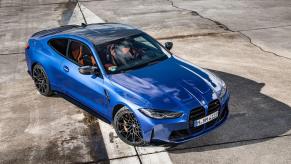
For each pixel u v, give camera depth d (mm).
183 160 5168
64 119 6469
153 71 5844
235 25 12078
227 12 13797
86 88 6125
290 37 10727
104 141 5723
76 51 6480
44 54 7102
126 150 5453
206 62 9039
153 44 6602
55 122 6379
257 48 9930
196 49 9992
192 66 6195
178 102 5156
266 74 8133
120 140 5719
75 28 7219
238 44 10289
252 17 13000
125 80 5656
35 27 12750
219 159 5160
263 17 12953
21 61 9555
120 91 5508
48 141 5805
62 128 6172
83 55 6312
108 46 6219
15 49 10531
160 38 10992
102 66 5938
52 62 6867
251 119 6203
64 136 5926
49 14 14508
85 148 5566
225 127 5980
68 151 5512
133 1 16219
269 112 6414
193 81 5594
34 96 7449
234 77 8031
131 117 5387
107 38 6422
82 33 6727
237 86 7543
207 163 5082
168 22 12648
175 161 5156
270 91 7246
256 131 5836
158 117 5078
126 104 5328
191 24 12320
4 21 13805
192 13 13773
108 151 5457
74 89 6473
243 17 13031
